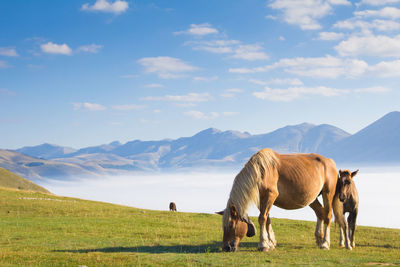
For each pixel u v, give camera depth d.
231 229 11.86
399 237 18.58
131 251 12.95
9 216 25.48
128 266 10.21
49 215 26.69
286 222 25.59
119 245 14.45
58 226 20.30
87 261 10.83
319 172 13.06
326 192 13.48
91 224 21.52
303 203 12.49
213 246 13.84
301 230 21.83
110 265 10.34
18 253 12.04
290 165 12.34
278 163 12.23
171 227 21.59
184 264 10.25
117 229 19.64
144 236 17.44
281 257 11.07
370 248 14.17
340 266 9.91
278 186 12.07
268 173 11.85
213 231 19.98
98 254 11.89
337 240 17.22
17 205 30.28
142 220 24.25
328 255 11.59
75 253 12.13
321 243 13.51
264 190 11.81
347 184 13.43
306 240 16.78
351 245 14.54
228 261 10.42
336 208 13.89
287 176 12.10
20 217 25.08
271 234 13.16
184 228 21.41
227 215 11.77
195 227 21.91
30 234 17.45
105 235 17.53
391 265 9.99
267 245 12.15
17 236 16.86
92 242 15.19
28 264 10.59
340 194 13.41
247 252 11.90
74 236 17.06
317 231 13.78
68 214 27.47
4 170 109.31
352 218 14.68
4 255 11.70
